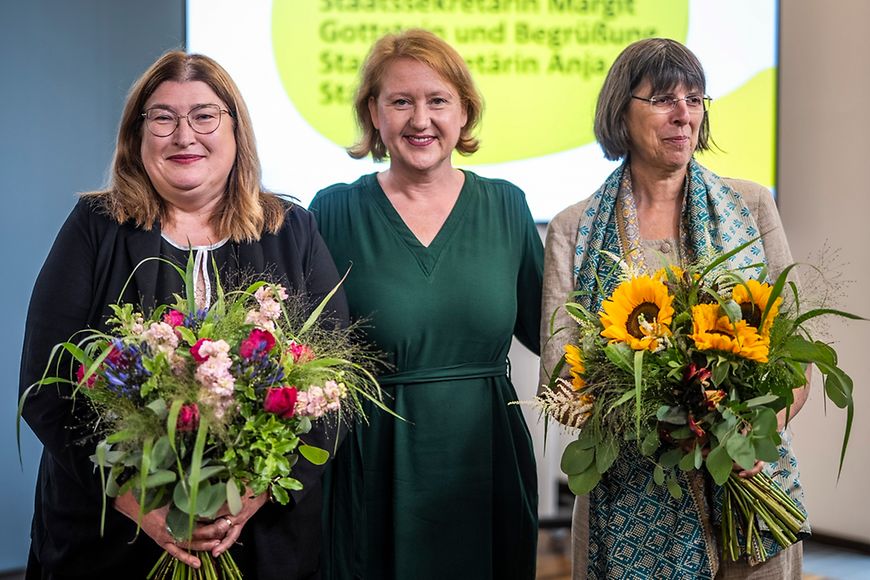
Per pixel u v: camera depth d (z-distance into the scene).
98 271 1.82
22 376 1.80
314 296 1.94
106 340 1.65
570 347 1.79
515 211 2.32
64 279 1.81
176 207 1.91
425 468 2.17
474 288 2.21
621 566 1.88
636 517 1.88
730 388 1.68
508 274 2.26
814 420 3.85
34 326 1.79
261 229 1.92
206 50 3.67
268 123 3.71
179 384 1.51
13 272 3.57
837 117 3.78
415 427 2.17
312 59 3.72
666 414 1.68
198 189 1.86
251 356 1.54
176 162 1.84
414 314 2.18
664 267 1.77
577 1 3.80
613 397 1.73
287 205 2.00
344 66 3.73
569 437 3.93
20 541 3.62
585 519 2.01
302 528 1.86
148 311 1.79
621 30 3.83
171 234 1.89
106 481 1.72
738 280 1.73
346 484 2.18
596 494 1.94
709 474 1.87
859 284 3.72
